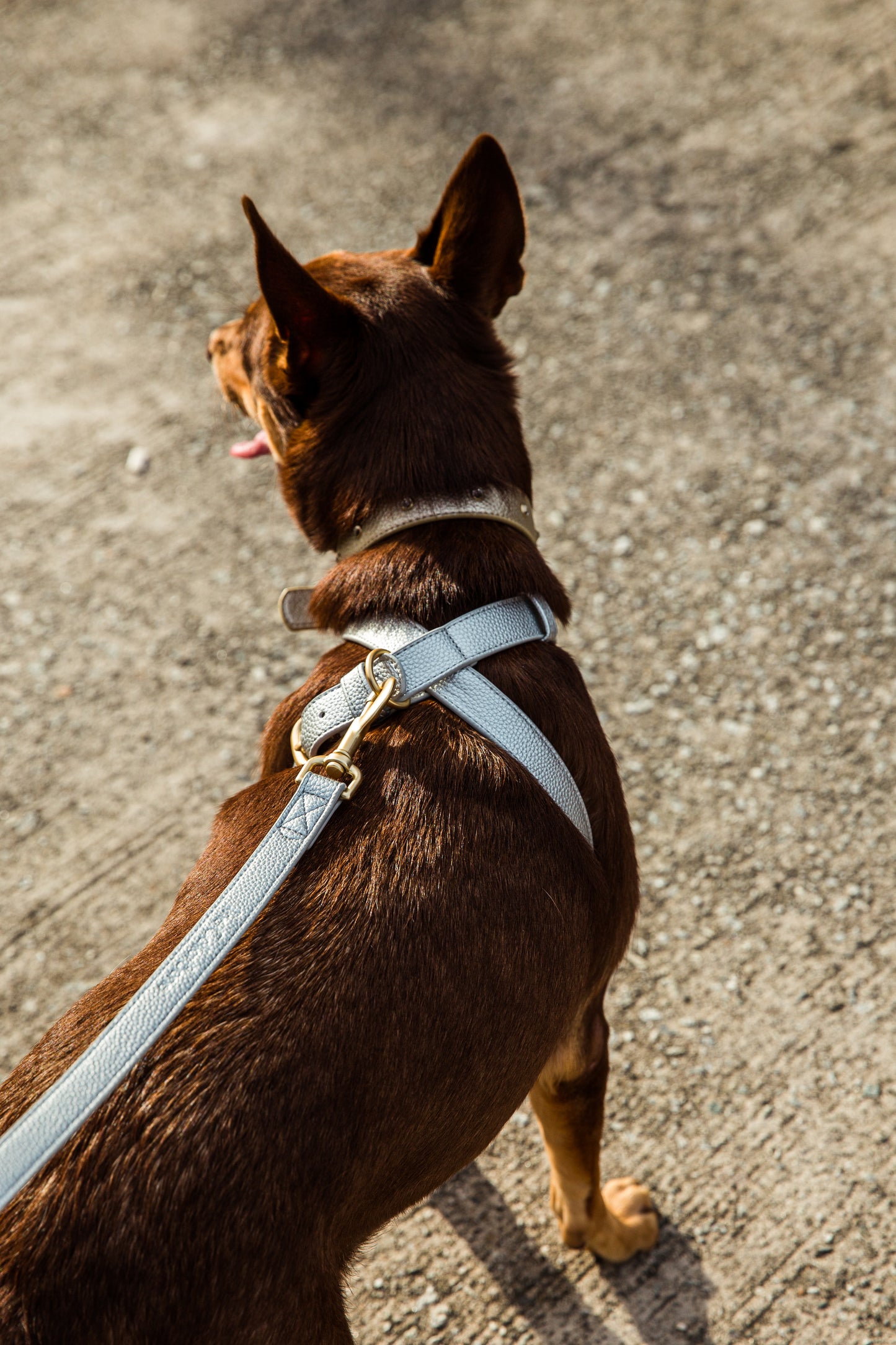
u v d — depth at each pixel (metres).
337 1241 1.42
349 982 1.44
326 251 4.34
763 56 4.97
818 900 2.68
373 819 1.58
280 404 1.98
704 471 3.57
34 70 5.40
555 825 1.66
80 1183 1.31
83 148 4.97
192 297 4.30
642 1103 2.42
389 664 1.66
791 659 3.12
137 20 5.62
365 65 5.18
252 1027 1.40
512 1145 2.41
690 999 2.55
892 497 3.45
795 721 3.00
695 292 4.09
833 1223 2.24
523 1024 1.57
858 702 3.02
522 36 5.22
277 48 5.34
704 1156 2.35
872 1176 2.29
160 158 4.87
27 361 4.14
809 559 3.33
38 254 4.52
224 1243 1.31
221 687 3.21
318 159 4.76
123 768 3.06
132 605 3.41
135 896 2.81
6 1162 1.24
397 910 1.50
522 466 1.96
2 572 3.52
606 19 5.26
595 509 3.50
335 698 1.69
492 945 1.53
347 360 1.86
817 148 4.54
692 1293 2.18
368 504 1.83
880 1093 2.39
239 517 3.62
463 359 1.92
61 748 3.11
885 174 4.41
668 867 2.76
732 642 3.17
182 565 3.50
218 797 2.98
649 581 3.32
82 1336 1.25
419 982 1.46
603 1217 2.18
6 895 2.83
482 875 1.56
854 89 4.76
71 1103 1.27
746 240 4.24
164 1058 1.38
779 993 2.55
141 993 1.35
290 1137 1.35
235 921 1.40
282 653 3.27
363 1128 1.40
